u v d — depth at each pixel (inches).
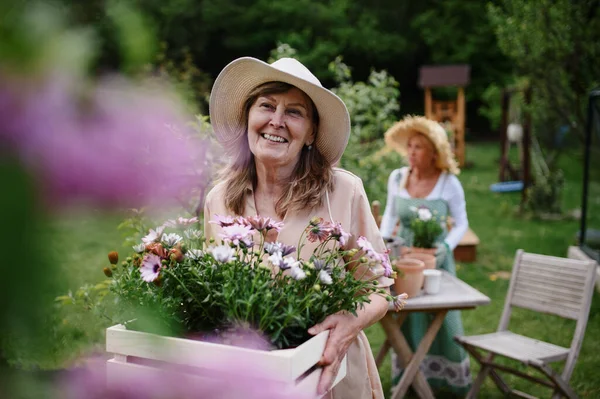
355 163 239.3
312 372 58.2
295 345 59.1
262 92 71.9
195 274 57.4
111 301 60.8
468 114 969.5
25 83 8.0
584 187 281.0
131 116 8.9
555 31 346.3
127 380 13.3
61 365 12.0
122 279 59.0
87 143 8.5
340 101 70.8
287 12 735.1
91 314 67.9
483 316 218.1
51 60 8.1
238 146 78.0
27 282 8.1
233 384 20.1
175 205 12.3
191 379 18.6
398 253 141.9
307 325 60.6
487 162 706.2
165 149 9.7
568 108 361.1
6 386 9.3
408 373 136.3
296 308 56.0
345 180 76.2
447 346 154.4
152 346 18.5
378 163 241.6
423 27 848.3
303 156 76.4
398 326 137.5
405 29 862.5
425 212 153.2
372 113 277.7
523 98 425.1
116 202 8.8
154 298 55.6
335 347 60.5
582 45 341.7
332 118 73.0
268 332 55.7
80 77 8.3
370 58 850.8
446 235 165.9
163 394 18.3
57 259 8.4
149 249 58.5
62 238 8.5
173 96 9.6
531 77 365.1
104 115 8.6
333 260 64.2
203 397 18.5
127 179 8.9
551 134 438.6
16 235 8.0
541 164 492.7
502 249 317.7
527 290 149.9
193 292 58.6
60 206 8.3
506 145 532.1
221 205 78.4
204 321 58.7
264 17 729.0
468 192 510.3
